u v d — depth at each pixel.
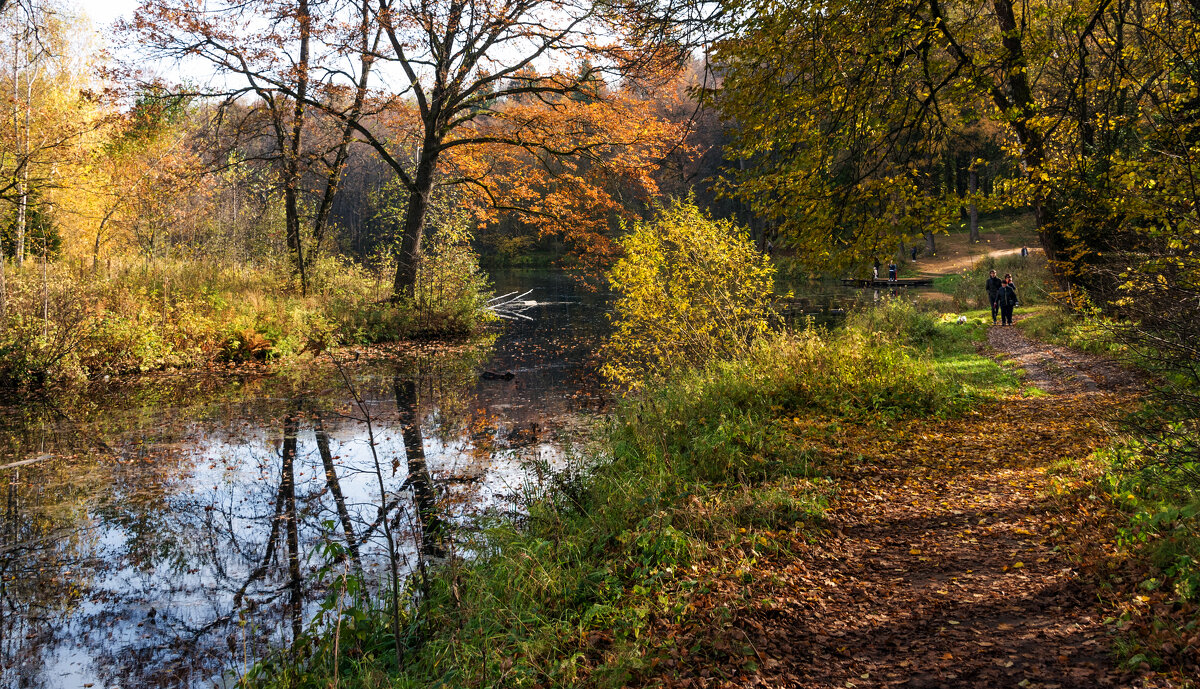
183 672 4.81
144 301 17.98
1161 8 8.59
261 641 5.19
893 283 38.50
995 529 5.69
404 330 22.47
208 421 11.99
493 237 65.94
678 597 4.62
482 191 25.44
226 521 7.52
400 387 15.10
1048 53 8.66
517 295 38.41
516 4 20.14
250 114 21.89
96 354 15.77
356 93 21.31
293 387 15.03
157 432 11.26
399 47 21.52
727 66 7.93
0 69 17.72
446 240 26.23
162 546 6.89
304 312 20.50
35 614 5.61
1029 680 3.47
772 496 6.21
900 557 5.29
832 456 7.90
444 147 23.20
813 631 4.21
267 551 6.77
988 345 17.88
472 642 4.45
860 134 8.08
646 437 8.52
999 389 12.23
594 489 7.12
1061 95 10.75
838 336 13.59
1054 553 5.00
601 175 22.28
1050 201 12.52
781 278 43.25
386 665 4.58
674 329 12.46
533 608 4.76
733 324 12.52
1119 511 5.28
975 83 7.86
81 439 10.85
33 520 7.58
